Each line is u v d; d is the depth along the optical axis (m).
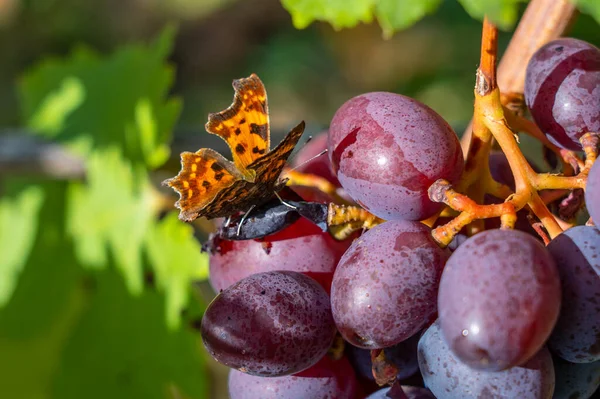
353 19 0.30
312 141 0.36
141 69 0.43
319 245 0.29
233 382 0.29
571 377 0.27
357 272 0.26
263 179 0.26
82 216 0.43
